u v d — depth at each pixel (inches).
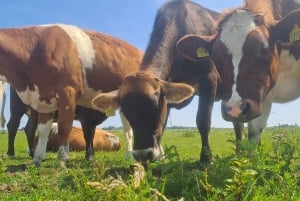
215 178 48.7
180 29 86.4
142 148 66.7
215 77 87.4
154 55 80.7
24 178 72.7
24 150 153.4
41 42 93.2
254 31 66.1
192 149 143.7
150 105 68.0
